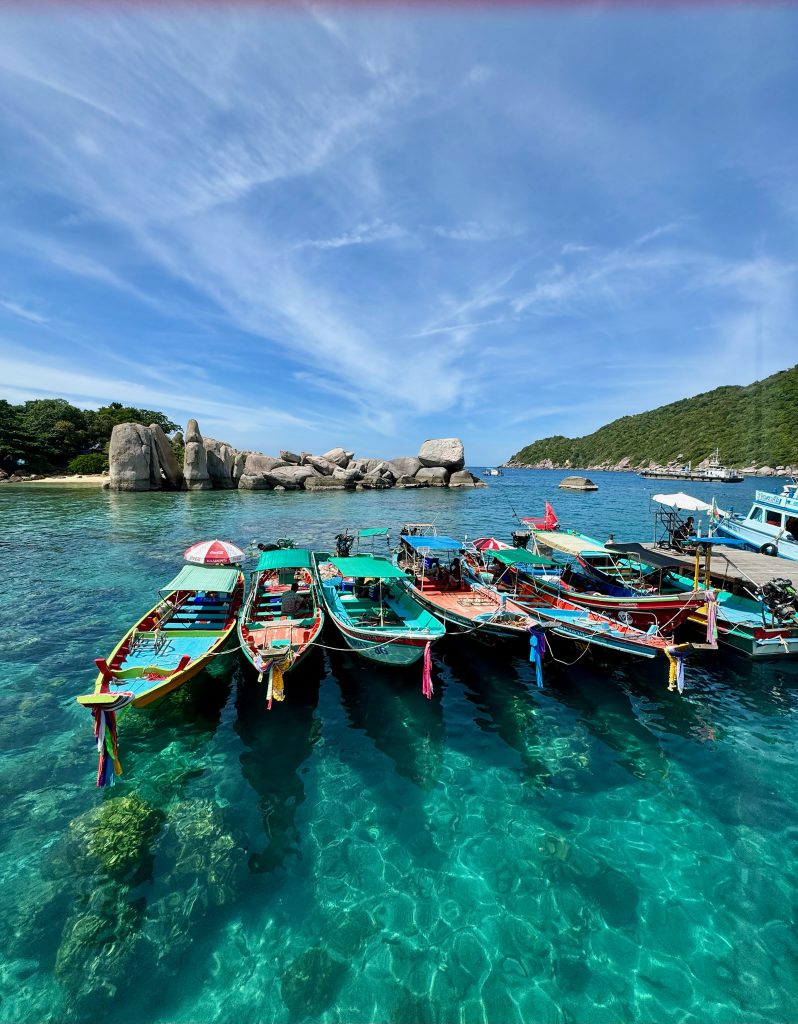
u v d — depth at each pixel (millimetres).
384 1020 5336
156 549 28375
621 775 9406
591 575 19031
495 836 7867
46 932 6117
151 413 103562
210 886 6809
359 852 7484
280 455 80562
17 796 8398
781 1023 5363
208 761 9484
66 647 14508
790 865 7395
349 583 17672
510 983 5742
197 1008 5398
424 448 87312
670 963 5992
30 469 79875
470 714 11492
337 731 10633
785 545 21969
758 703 12188
